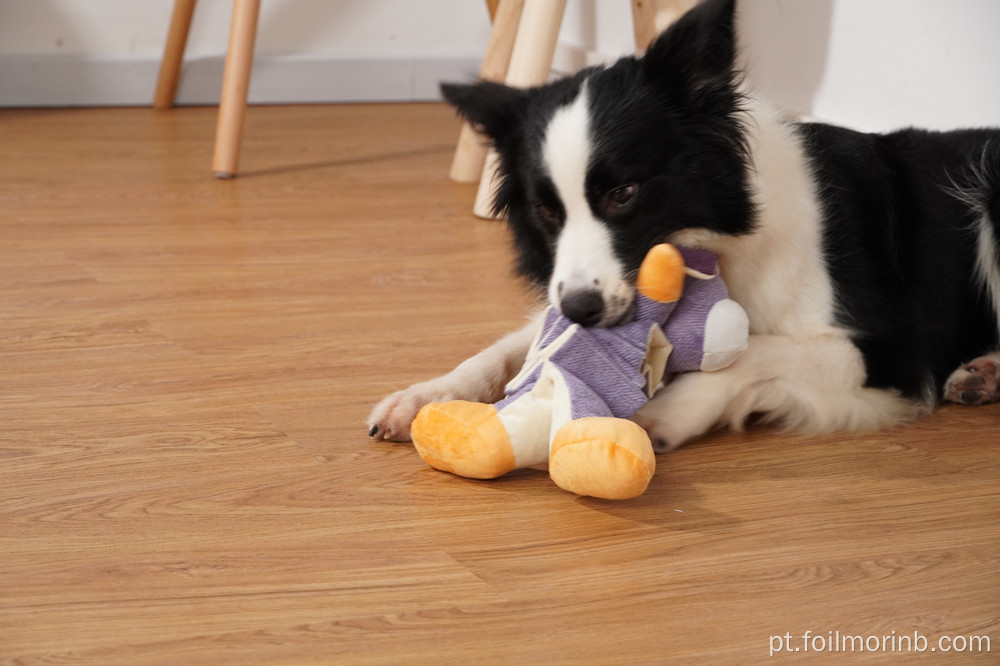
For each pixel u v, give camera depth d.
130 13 4.86
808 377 1.68
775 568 1.24
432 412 1.46
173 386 1.85
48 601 1.16
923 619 1.14
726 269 1.69
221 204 3.27
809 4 3.18
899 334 1.75
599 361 1.50
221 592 1.18
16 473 1.50
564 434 1.35
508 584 1.20
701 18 1.58
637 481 1.32
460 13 5.32
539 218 1.70
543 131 1.62
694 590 1.19
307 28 5.16
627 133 1.56
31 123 4.45
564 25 4.59
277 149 4.10
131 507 1.39
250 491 1.44
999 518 1.38
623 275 1.55
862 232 1.76
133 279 2.51
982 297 1.93
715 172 1.62
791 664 1.05
